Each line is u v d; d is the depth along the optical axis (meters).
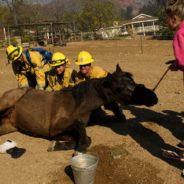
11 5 62.88
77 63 6.72
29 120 6.34
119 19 65.94
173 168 5.10
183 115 7.24
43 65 7.45
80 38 44.19
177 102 8.10
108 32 48.88
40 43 34.50
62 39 36.12
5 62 20.06
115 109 6.94
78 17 61.94
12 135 6.71
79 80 7.00
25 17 63.53
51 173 5.24
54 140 6.27
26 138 6.55
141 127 6.74
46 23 39.12
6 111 6.58
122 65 15.41
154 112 7.52
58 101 6.18
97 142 6.21
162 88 9.70
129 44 30.22
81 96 5.96
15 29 49.25
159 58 17.59
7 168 5.51
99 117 7.12
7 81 12.82
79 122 5.85
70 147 5.99
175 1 4.34
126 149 5.80
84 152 5.64
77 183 4.71
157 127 6.69
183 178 4.84
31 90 6.59
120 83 5.74
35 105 6.34
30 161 5.67
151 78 11.41
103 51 24.62
